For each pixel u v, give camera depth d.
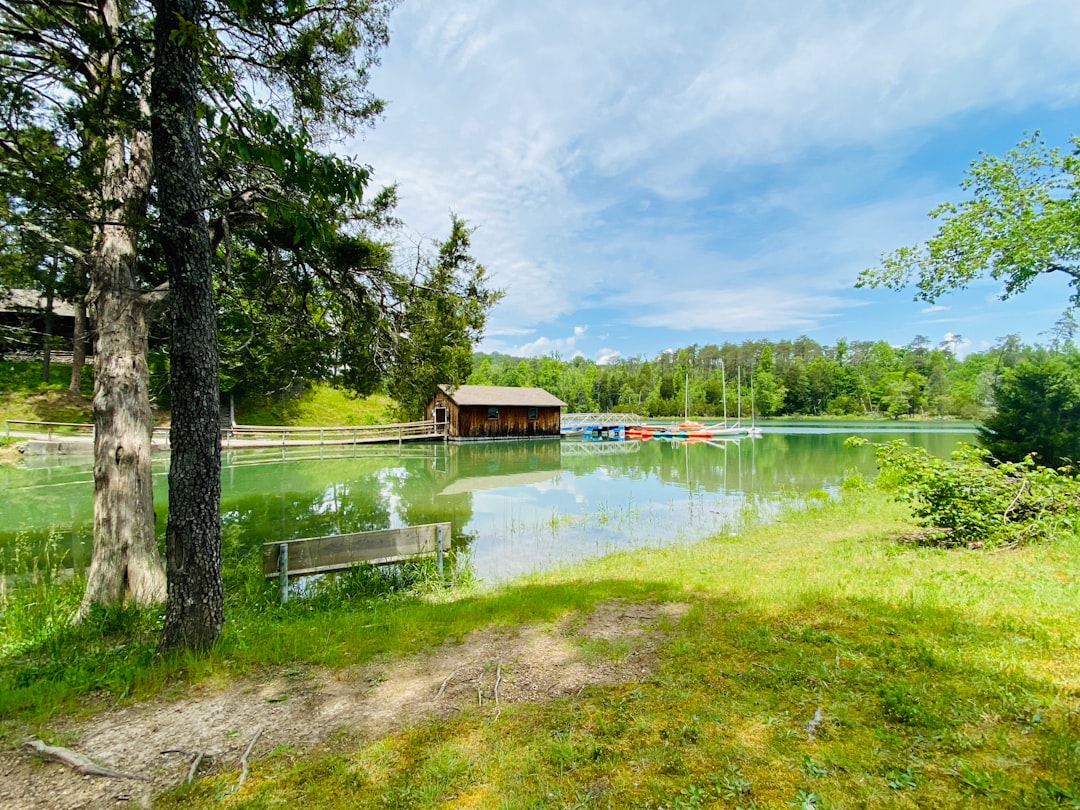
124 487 6.16
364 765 2.60
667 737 2.73
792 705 2.98
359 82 7.12
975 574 5.43
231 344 9.31
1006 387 13.48
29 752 2.75
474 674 3.65
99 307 6.30
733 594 5.30
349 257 7.77
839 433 43.47
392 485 17.53
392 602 6.21
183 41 3.56
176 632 3.95
